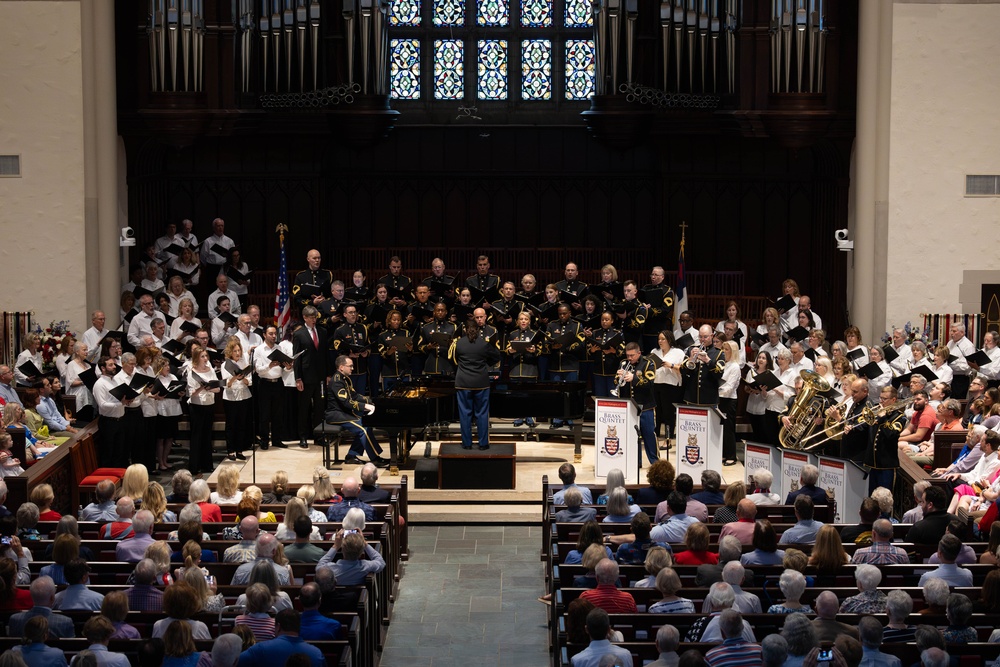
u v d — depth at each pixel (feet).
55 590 37.32
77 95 73.97
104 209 74.84
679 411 58.29
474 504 61.05
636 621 36.40
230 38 76.13
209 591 38.11
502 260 88.89
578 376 69.26
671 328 70.74
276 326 71.61
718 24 77.82
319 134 82.28
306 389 68.08
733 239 87.61
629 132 80.07
